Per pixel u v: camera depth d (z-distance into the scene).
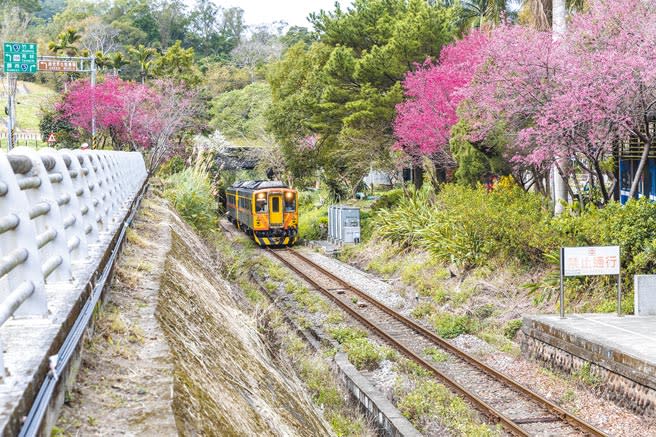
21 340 3.25
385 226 26.17
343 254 27.86
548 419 9.59
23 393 2.61
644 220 13.81
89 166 7.48
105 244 6.16
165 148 31.16
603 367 10.34
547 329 12.02
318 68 33.66
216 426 3.89
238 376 5.84
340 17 31.45
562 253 12.36
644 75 13.61
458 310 16.14
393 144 28.33
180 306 6.29
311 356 12.17
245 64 81.44
